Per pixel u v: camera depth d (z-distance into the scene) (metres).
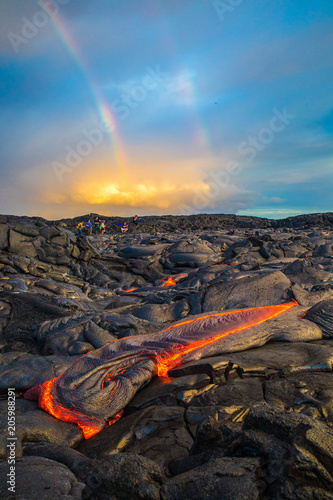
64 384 4.48
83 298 11.31
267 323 5.75
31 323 7.26
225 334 5.53
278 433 2.45
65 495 2.43
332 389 3.91
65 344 5.97
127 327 6.35
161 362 5.09
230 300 6.88
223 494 2.02
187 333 5.62
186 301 7.22
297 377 4.31
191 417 3.72
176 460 2.97
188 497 2.11
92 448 3.61
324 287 7.12
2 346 6.60
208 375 4.62
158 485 2.29
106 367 4.86
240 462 2.26
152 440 3.47
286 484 2.08
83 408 4.13
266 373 4.46
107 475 2.33
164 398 4.30
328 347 5.07
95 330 6.17
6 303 7.88
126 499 2.25
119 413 4.33
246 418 2.71
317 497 1.99
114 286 14.55
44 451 3.35
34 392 4.42
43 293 9.88
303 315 6.25
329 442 2.20
